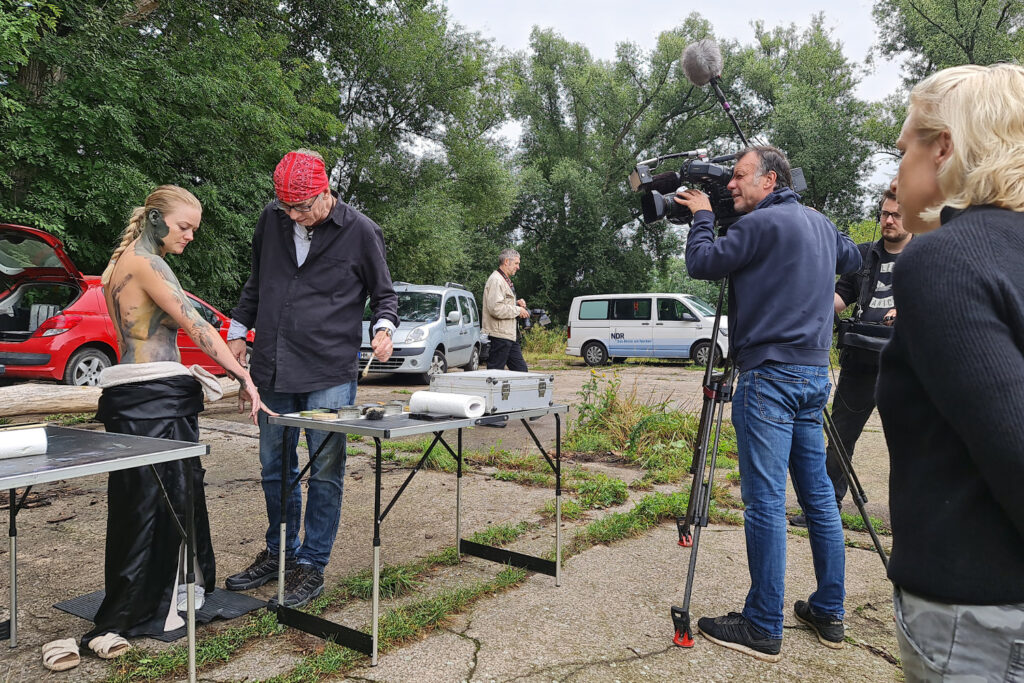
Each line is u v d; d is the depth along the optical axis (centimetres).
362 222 302
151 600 252
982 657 95
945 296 93
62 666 228
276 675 226
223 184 1183
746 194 278
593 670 236
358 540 369
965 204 103
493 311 724
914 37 2630
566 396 1009
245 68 1246
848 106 3275
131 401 249
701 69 325
